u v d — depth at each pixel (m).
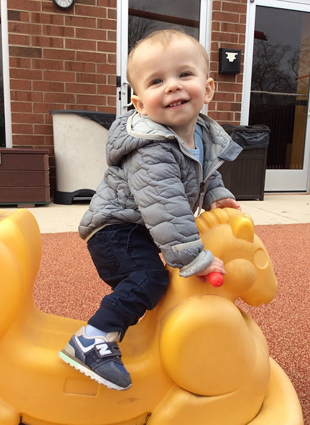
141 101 1.08
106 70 4.35
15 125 4.21
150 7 4.50
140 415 0.98
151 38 1.05
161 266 1.06
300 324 1.73
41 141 4.29
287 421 1.00
